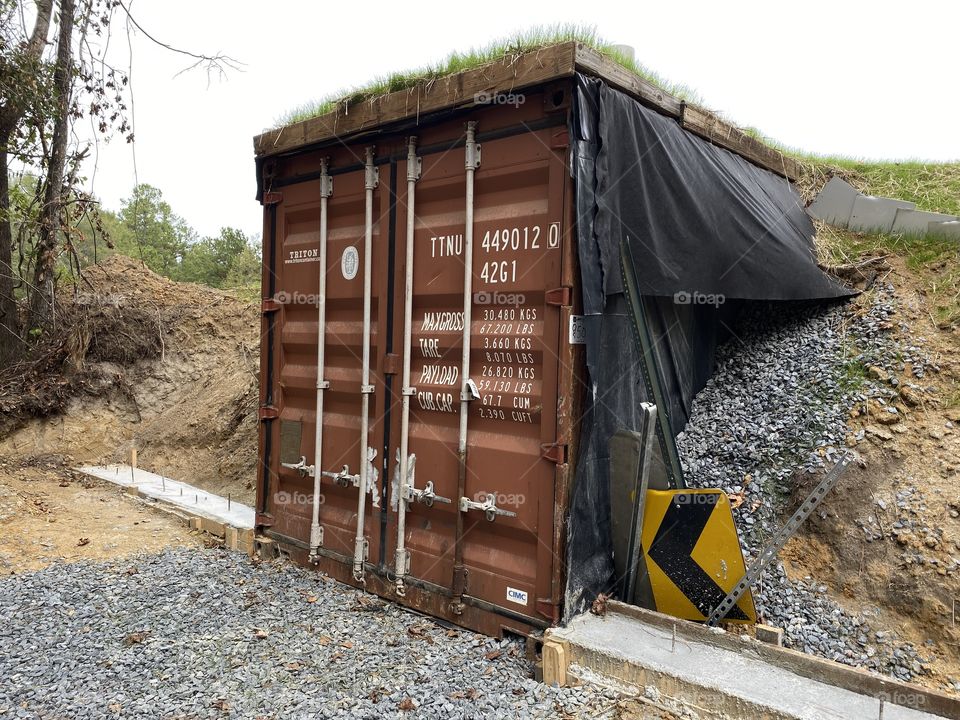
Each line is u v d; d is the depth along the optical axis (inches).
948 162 315.9
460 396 165.2
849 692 122.2
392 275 182.1
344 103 188.9
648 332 169.6
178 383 394.9
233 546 233.8
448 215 171.5
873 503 172.6
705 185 192.1
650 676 130.5
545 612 149.3
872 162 331.6
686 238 179.0
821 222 265.6
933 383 193.3
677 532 151.9
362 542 185.5
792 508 184.2
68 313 428.5
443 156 170.9
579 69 147.3
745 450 199.2
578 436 150.8
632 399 171.3
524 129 154.6
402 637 162.2
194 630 167.9
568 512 149.4
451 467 168.7
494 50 174.7
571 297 147.2
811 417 198.1
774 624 161.3
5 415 378.6
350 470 192.9
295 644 159.5
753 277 201.9
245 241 908.6
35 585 199.2
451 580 168.4
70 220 425.1
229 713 130.8
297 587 193.8
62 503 301.4
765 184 239.1
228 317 417.1
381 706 131.5
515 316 158.1
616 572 161.6
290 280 216.5
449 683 139.9
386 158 184.2
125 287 448.5
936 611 152.3
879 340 211.5
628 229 160.6
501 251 159.5
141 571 211.3
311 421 207.9
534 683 139.2
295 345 214.7
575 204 144.8
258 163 223.1
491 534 162.7
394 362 179.5
